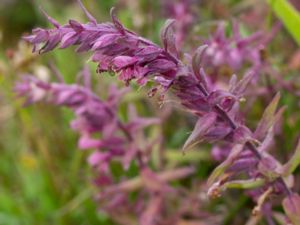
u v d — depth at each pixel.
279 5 0.16
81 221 0.21
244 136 0.11
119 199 0.18
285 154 0.17
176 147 0.21
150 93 0.10
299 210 0.12
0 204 0.21
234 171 0.11
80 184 0.22
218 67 0.17
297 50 0.22
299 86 0.18
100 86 0.20
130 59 0.09
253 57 0.17
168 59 0.09
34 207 0.22
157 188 0.17
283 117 0.17
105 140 0.17
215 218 0.18
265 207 0.14
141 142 0.17
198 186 0.18
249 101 0.18
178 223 0.17
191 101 0.10
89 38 0.09
